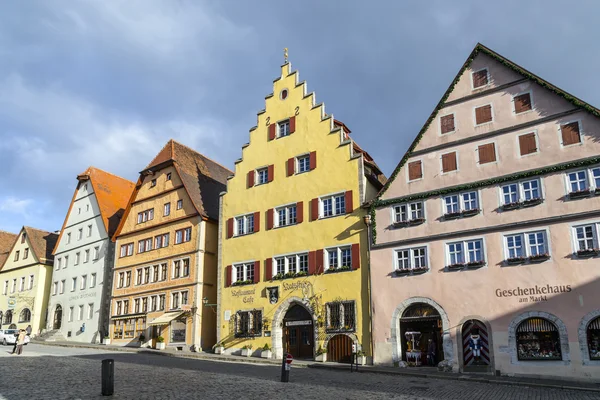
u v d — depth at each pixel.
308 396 16.19
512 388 20.09
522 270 24.03
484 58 28.05
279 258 33.47
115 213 51.81
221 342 34.69
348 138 33.28
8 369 21.11
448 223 26.84
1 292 60.66
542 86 25.77
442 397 17.02
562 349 22.25
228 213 37.28
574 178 23.86
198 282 37.81
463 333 25.27
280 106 36.44
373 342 27.77
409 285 27.28
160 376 20.48
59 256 55.00
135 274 43.97
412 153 29.09
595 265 22.28
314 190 32.81
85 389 16.41
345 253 30.61
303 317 31.67
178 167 42.66
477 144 27.03
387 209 29.19
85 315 48.62
